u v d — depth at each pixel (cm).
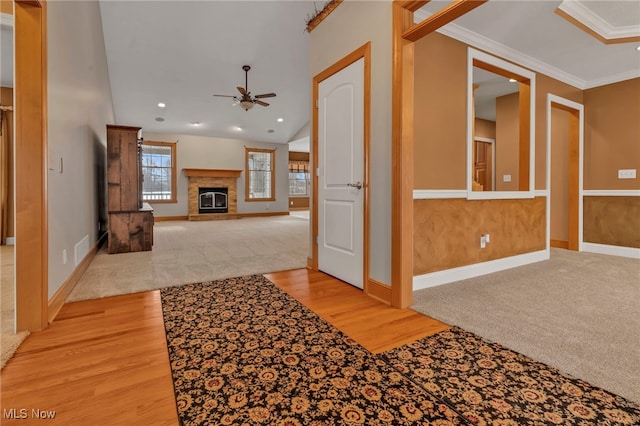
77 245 294
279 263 363
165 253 423
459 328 193
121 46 530
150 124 848
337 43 288
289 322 202
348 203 281
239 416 117
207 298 246
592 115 446
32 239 187
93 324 199
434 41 279
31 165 186
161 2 445
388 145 234
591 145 449
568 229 469
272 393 131
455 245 297
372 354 162
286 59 605
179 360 156
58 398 127
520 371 146
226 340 177
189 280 294
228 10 468
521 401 125
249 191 1045
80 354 162
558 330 189
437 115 282
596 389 132
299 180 1413
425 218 274
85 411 120
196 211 950
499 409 120
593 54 354
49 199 208
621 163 422
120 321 203
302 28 516
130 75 618
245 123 904
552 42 324
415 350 166
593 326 194
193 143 953
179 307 228
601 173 440
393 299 230
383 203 240
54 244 218
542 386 134
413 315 214
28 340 177
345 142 282
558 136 480
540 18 279
